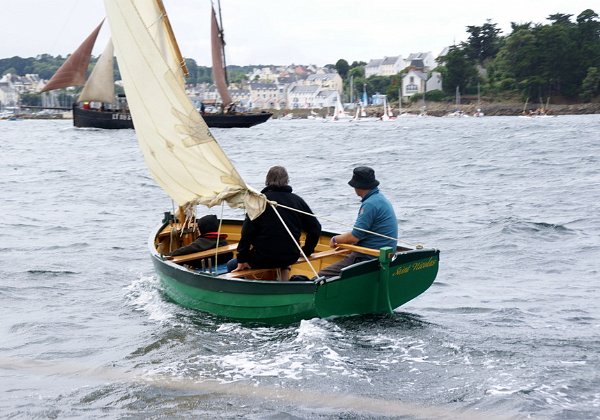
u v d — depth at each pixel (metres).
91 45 72.12
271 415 6.85
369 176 10.06
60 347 8.91
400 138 62.59
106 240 16.31
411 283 9.83
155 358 8.45
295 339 8.94
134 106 11.88
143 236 16.89
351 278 9.20
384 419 6.74
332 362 8.14
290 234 9.58
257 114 84.12
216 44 82.06
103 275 12.82
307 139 64.62
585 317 9.90
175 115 11.10
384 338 8.92
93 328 9.67
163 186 12.02
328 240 11.48
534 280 12.20
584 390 7.28
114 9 11.70
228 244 12.06
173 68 15.87
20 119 162.62
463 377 7.68
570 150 41.84
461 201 22.64
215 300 9.90
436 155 42.03
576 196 22.95
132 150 51.38
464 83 171.00
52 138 68.19
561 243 15.30
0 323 9.95
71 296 11.40
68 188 27.84
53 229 17.94
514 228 16.81
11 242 16.06
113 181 30.27
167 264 10.52
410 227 17.70
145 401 7.21
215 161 10.69
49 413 6.98
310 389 7.44
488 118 138.88
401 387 7.45
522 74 159.25
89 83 73.44
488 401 7.06
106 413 6.96
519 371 7.82
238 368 8.03
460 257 14.21
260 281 9.33
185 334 9.28
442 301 10.82
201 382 7.67
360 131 81.94
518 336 9.05
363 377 7.72
